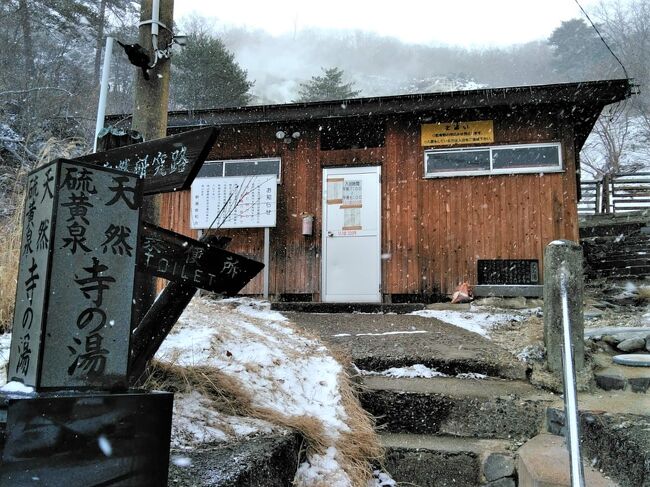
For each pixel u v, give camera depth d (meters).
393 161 8.88
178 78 25.27
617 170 31.14
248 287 9.00
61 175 1.86
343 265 8.84
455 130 8.72
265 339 4.30
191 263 2.48
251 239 9.17
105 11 21.55
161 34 3.88
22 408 1.60
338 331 5.78
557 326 4.04
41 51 18.67
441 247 8.52
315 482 2.85
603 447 2.97
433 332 5.64
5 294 3.83
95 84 18.67
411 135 8.87
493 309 7.44
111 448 1.78
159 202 3.67
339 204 8.98
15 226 4.19
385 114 8.55
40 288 1.82
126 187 2.01
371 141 9.91
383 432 3.80
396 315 7.26
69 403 1.70
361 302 8.32
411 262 8.60
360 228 8.86
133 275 1.99
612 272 10.98
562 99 7.78
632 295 8.80
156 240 2.38
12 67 15.87
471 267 8.38
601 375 3.95
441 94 8.05
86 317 1.85
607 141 34.66
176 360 3.33
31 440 1.61
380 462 3.41
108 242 1.94
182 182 2.14
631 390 3.86
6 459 1.56
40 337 1.75
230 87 25.94
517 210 8.34
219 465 2.30
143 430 1.86
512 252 8.26
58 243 1.82
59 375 1.78
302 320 6.71
